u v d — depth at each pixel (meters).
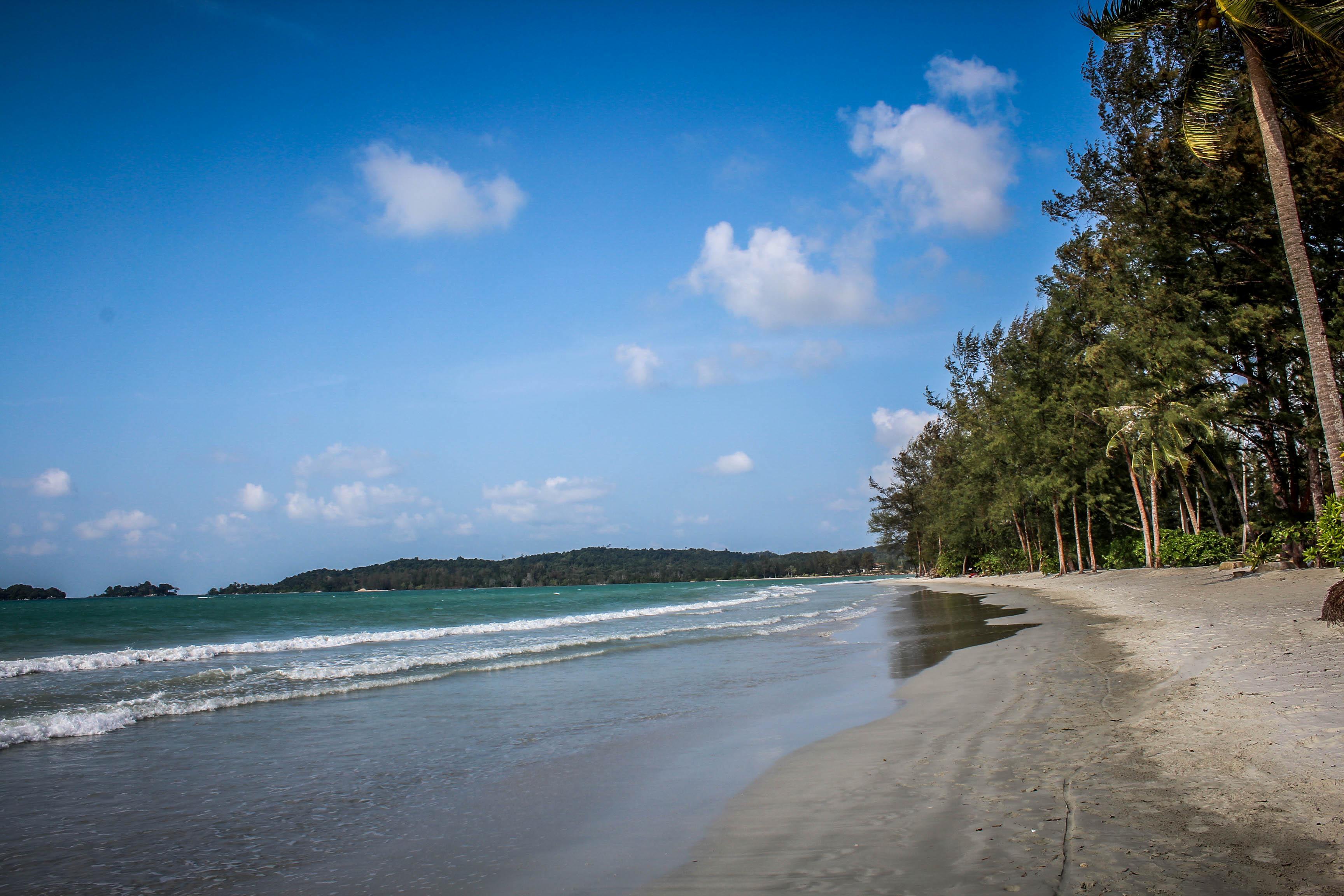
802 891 4.12
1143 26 15.91
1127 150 22.31
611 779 7.07
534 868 4.91
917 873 4.21
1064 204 26.50
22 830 5.98
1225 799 4.88
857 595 56.00
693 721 9.62
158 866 5.20
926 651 15.80
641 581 176.38
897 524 86.75
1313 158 18.02
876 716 9.26
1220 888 3.70
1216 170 19.95
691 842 5.19
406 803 6.54
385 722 10.10
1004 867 4.17
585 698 11.63
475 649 19.73
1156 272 23.86
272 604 75.94
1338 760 5.30
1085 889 3.80
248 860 5.29
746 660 15.98
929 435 81.12
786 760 7.30
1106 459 40.34
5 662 17.20
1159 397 28.62
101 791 7.05
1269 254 20.81
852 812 5.45
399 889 4.68
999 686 10.35
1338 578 18.73
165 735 9.44
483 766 7.71
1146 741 6.47
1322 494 23.23
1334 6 13.05
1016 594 35.75
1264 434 26.44
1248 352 23.19
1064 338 40.41
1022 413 43.75
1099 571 44.12
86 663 17.56
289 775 7.55
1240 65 17.27
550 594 97.38
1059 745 6.69
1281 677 8.11
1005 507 51.72
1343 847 4.03
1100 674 10.27
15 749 8.76
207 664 17.42
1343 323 19.05
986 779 5.92
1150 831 4.48
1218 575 26.66
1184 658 10.48
